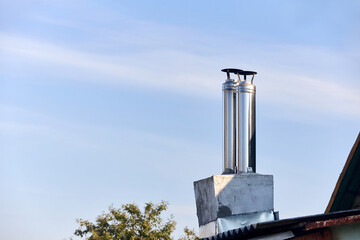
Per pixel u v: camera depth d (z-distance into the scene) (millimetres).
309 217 12242
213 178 18531
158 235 35938
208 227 18672
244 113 20438
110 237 35875
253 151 20375
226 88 20828
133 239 35594
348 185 16312
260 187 18859
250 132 20438
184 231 36344
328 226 12508
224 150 20578
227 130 20609
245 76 21047
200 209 19094
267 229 12719
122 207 36750
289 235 12797
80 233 37219
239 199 18609
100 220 36812
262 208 18766
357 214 12500
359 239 12633
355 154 15898
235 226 18375
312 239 12742
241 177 18750
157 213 36594
